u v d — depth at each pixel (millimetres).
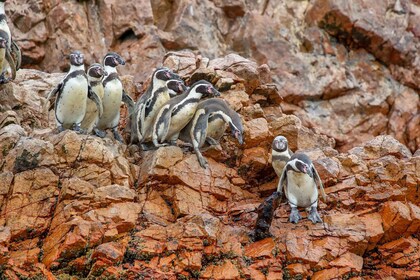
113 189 24297
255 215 25516
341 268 24328
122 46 35500
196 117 26219
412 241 25641
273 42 36719
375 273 25375
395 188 26172
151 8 36031
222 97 28797
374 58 37750
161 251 23656
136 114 27141
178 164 25703
